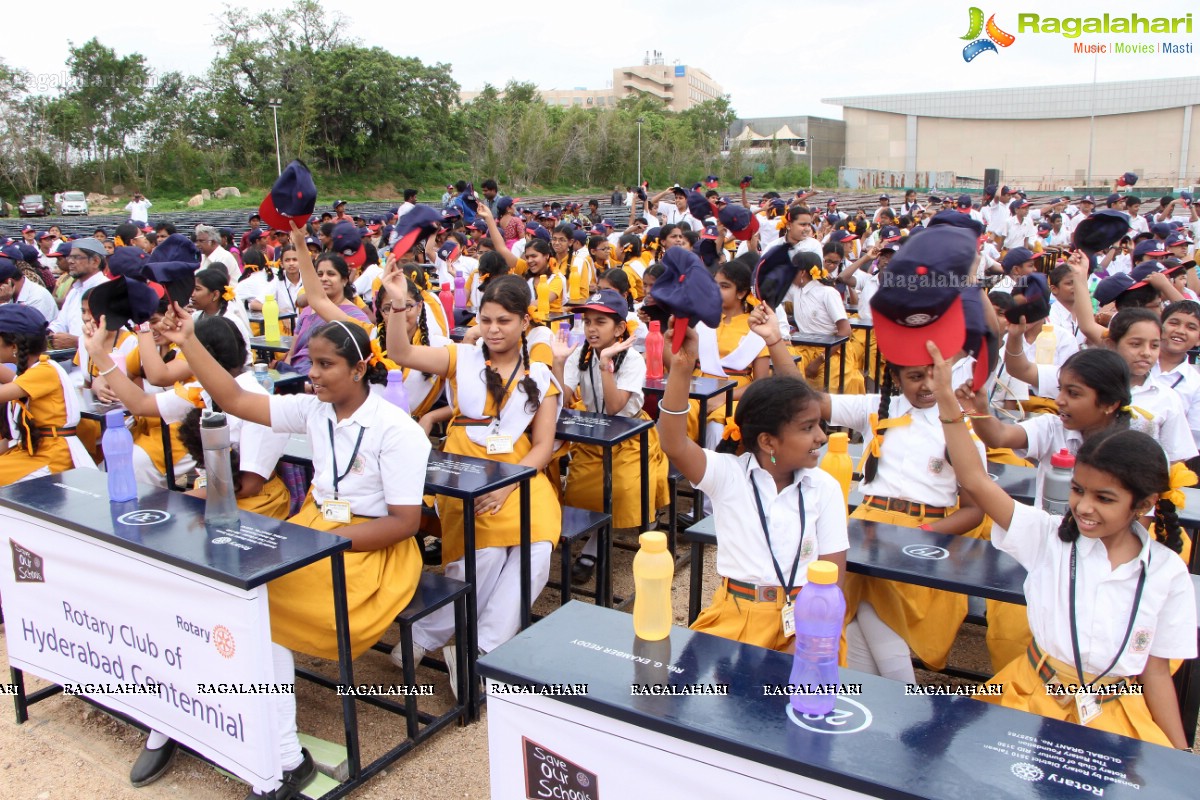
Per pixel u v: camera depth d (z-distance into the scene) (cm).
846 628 304
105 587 296
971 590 252
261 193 4300
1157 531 220
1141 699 225
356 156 4666
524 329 387
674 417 249
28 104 4012
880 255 812
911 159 6762
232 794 296
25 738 334
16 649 338
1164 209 1605
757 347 565
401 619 306
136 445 452
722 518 266
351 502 312
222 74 4456
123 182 4312
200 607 266
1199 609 257
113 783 305
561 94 10962
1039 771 169
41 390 423
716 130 7288
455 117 5131
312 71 4553
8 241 1114
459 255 1022
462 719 338
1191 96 5544
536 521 368
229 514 295
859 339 850
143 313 364
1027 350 498
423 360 384
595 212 1888
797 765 170
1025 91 6162
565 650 219
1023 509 238
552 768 209
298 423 323
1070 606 226
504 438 374
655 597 224
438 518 434
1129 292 524
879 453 330
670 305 237
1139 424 336
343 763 297
